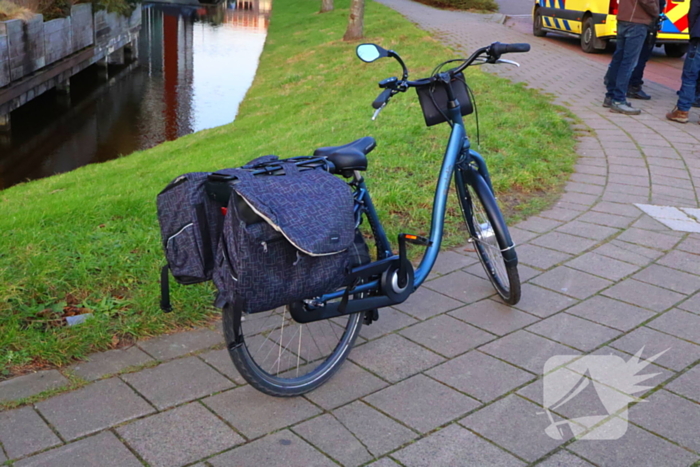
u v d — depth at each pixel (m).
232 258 2.49
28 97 15.13
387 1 30.94
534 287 4.18
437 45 16.38
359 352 3.43
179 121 15.27
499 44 3.46
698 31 8.12
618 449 2.68
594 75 11.98
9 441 2.65
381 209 5.33
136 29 24.97
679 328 3.67
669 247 4.79
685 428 2.81
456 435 2.78
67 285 3.91
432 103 3.65
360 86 13.89
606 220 5.30
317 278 2.61
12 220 5.16
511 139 7.41
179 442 2.70
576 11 15.48
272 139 9.98
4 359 3.19
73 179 9.25
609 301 3.99
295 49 22.73
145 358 3.29
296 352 3.38
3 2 15.48
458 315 3.83
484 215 3.94
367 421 2.87
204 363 3.27
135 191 6.63
